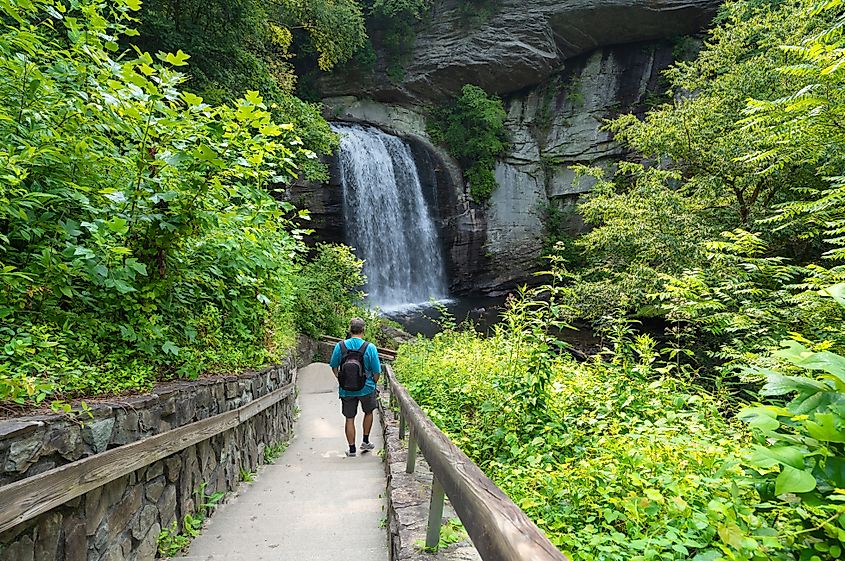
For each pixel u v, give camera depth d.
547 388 3.61
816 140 6.03
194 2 10.14
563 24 23.38
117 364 2.92
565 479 2.31
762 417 1.14
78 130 3.18
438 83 24.42
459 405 4.46
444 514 2.29
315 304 13.30
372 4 22.61
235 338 4.84
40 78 2.88
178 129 3.31
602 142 24.28
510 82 24.80
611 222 11.74
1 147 2.75
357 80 23.98
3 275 2.45
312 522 3.40
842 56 4.69
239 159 3.50
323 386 11.05
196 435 3.14
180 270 3.70
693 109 10.93
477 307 22.09
